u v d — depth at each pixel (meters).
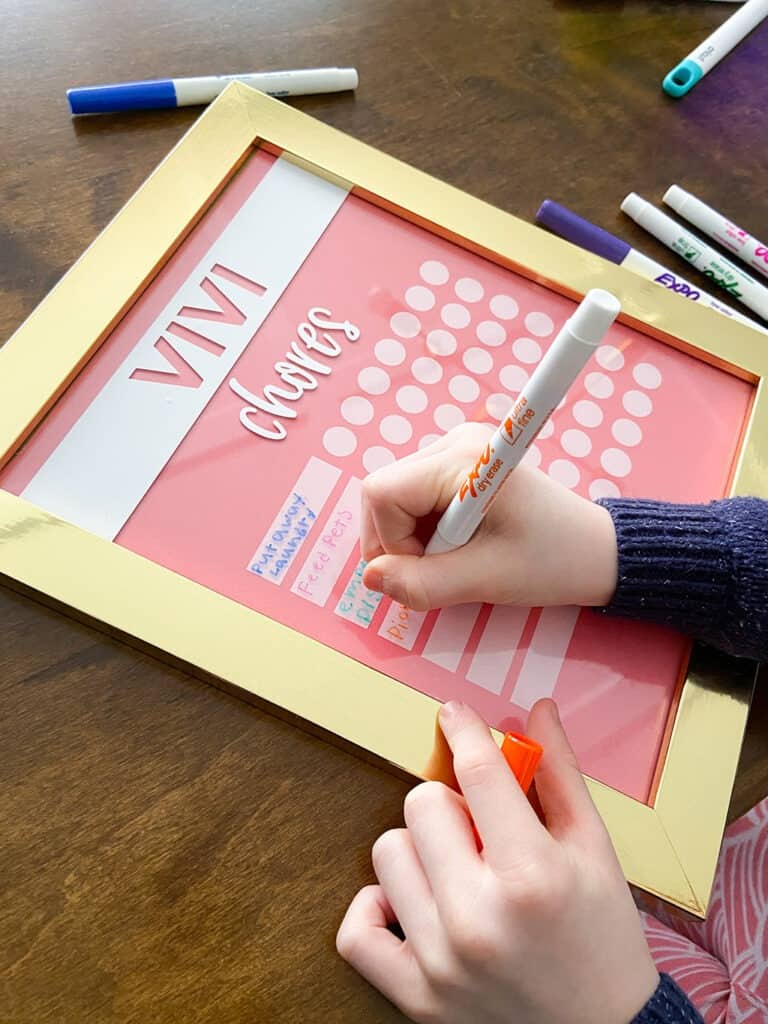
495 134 0.60
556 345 0.32
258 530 0.46
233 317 0.50
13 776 0.41
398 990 0.39
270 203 0.53
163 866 0.41
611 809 0.44
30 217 0.52
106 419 0.46
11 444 0.44
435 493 0.43
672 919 0.47
